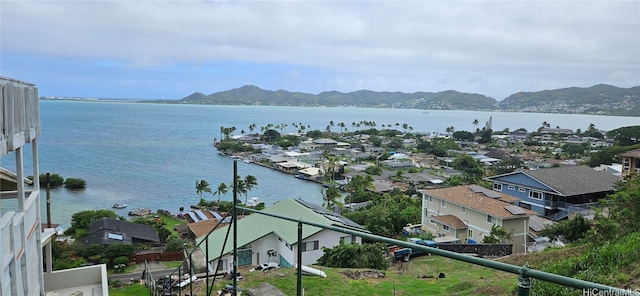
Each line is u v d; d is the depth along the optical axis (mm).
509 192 37938
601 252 10047
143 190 58000
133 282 21453
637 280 8047
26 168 64625
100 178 65375
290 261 20156
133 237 31969
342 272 14133
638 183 17297
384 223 33188
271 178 70812
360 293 11859
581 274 9242
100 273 13453
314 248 20625
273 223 22688
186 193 57031
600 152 65750
